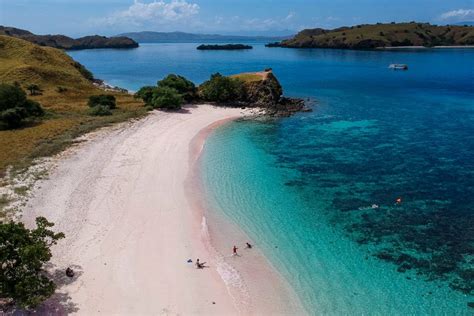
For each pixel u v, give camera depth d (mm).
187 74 177500
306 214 45344
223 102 103688
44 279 28969
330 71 181625
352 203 48094
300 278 34125
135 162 59469
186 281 33281
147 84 154000
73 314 28938
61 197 46812
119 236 39406
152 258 36156
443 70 182500
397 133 78188
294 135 77250
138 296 31234
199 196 49188
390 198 49438
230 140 73562
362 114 94875
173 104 93438
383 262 36344
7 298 29453
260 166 60344
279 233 41250
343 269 35344
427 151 67000
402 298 31656
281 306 30859
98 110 87875
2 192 47062
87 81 130875
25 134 70250
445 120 88125
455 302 31156
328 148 69188
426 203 48000
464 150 67250
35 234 30578
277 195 50188
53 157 59844
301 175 56938
